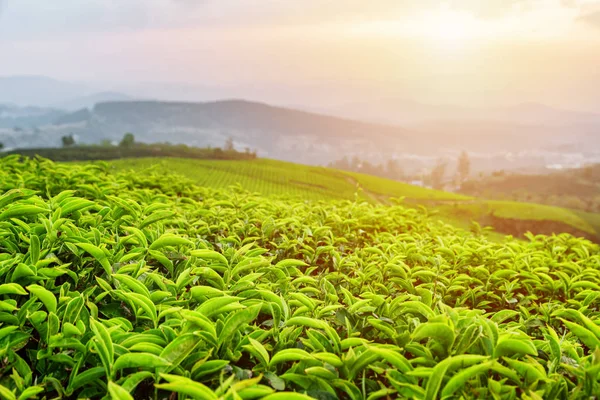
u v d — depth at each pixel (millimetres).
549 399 2758
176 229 5379
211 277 3748
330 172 172000
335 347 2979
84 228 4793
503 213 121500
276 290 4039
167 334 2986
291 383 2930
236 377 2732
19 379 2697
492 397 2730
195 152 189375
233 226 5770
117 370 2811
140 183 8867
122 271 3570
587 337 2994
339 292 4500
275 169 163500
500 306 5074
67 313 3068
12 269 3617
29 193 4734
